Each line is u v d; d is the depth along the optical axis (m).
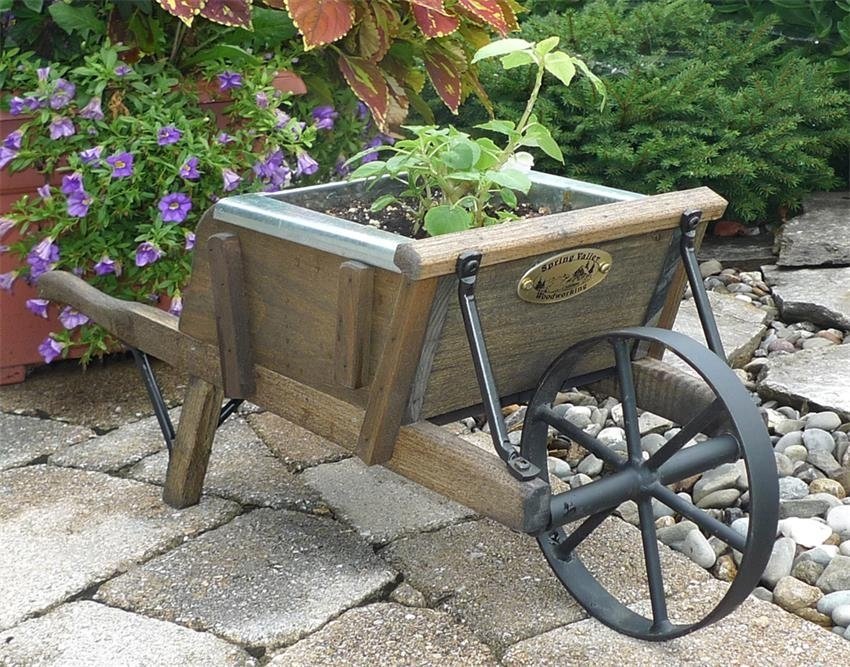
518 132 2.13
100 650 1.91
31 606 2.04
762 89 4.00
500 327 1.86
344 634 1.95
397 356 1.77
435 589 2.10
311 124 3.25
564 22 4.24
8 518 2.36
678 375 2.06
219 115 3.08
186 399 2.33
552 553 2.06
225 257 2.03
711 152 3.84
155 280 2.99
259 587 2.10
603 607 2.00
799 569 2.16
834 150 4.42
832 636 1.95
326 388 1.99
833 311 3.38
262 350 2.11
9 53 2.81
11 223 2.83
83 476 2.56
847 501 2.42
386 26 3.00
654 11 4.28
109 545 2.25
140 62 3.05
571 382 2.07
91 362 3.24
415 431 1.86
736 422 1.69
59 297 2.55
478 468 1.74
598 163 4.03
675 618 2.00
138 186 2.84
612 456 1.91
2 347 3.05
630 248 1.93
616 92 3.93
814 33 4.55
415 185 2.22
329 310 1.91
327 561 2.19
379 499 2.44
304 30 2.53
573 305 1.94
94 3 3.04
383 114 2.99
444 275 1.70
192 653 1.90
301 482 2.52
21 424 2.86
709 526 1.81
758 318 3.41
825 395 2.79
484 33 3.24
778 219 4.30
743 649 1.91
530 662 1.87
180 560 2.19
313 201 2.21
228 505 2.41
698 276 1.96
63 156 2.89
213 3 2.61
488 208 2.20
